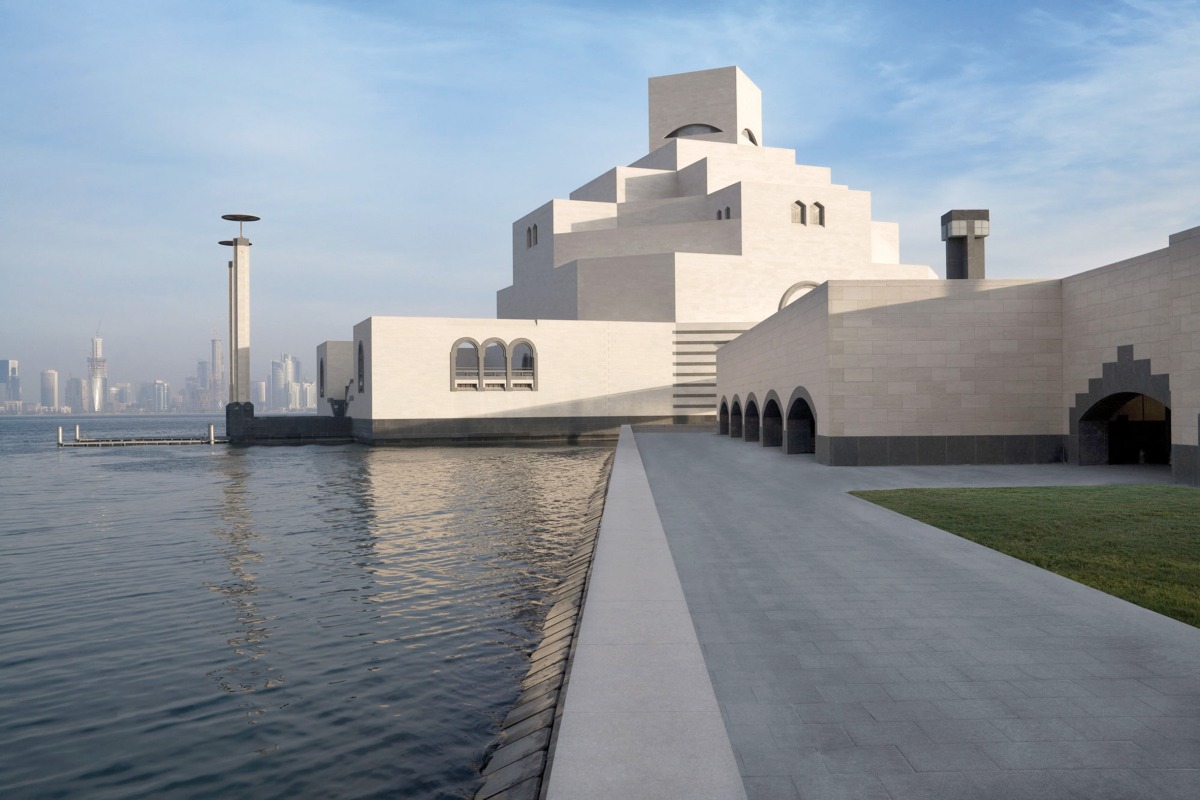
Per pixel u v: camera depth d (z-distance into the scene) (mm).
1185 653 6738
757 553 11203
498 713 9641
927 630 7473
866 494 17375
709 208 71938
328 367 75625
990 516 13805
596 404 63438
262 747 8797
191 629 13328
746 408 41531
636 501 15109
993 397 24859
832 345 25016
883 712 5543
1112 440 24281
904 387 24922
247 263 69500
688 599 8711
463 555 18922
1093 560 10273
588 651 6121
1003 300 24797
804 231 68312
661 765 4242
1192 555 10422
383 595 15312
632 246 70188
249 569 17969
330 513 26078
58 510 28719
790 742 5074
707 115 78500
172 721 9516
